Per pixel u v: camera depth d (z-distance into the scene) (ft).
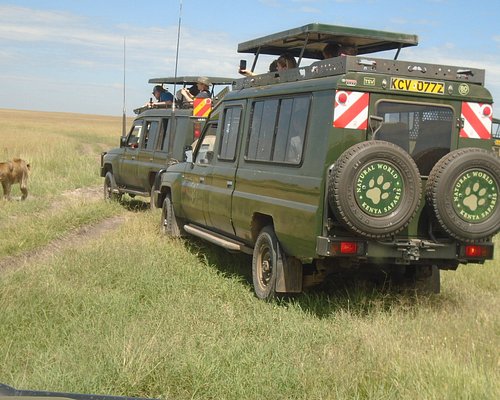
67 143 121.60
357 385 15.69
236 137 28.12
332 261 22.76
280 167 23.75
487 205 21.34
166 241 33.83
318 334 19.63
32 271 25.12
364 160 19.97
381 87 21.40
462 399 14.60
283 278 23.41
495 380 15.53
